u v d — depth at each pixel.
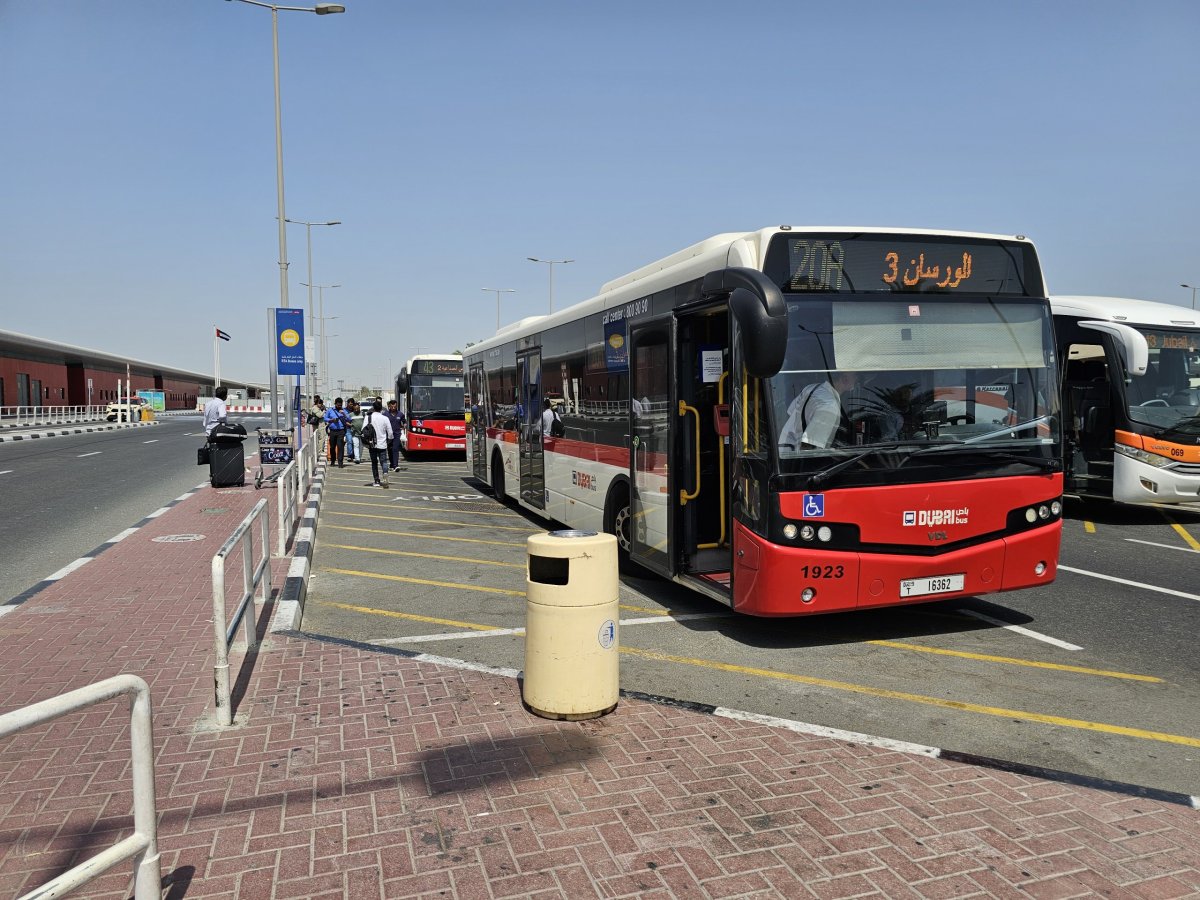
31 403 60.06
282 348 18.78
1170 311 13.08
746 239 6.20
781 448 5.71
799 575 5.70
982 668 5.77
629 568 9.12
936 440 6.03
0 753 4.23
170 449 30.27
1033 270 6.51
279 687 5.16
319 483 17.64
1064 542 10.79
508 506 15.14
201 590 7.82
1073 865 3.23
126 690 2.55
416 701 4.93
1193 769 4.16
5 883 3.13
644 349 7.80
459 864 3.24
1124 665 5.83
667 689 5.36
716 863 3.24
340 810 3.65
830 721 4.80
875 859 3.27
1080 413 13.23
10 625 6.61
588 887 3.10
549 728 4.53
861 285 6.08
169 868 3.22
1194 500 12.26
